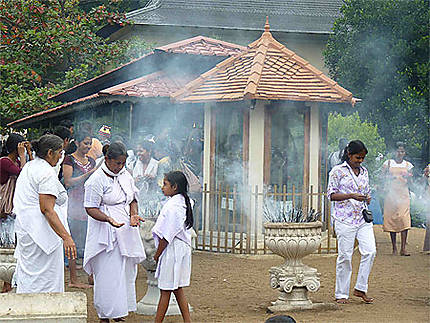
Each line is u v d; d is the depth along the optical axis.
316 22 17.08
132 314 7.32
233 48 13.84
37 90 17.91
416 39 17.30
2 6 17.94
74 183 9.21
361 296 8.05
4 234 7.93
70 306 4.46
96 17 18.56
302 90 11.39
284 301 7.64
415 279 9.51
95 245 6.59
